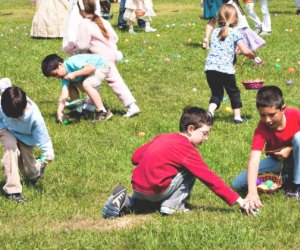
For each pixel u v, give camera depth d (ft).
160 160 19.57
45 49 42.96
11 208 20.53
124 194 19.88
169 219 19.48
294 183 20.57
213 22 41.81
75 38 29.25
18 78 34.50
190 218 19.54
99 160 24.00
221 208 20.31
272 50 40.78
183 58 39.04
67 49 29.58
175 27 51.93
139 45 43.73
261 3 47.01
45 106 30.07
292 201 20.42
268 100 19.89
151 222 19.33
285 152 20.57
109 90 32.37
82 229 19.29
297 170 20.35
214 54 27.30
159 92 32.12
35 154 24.93
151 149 19.76
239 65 36.35
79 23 29.12
